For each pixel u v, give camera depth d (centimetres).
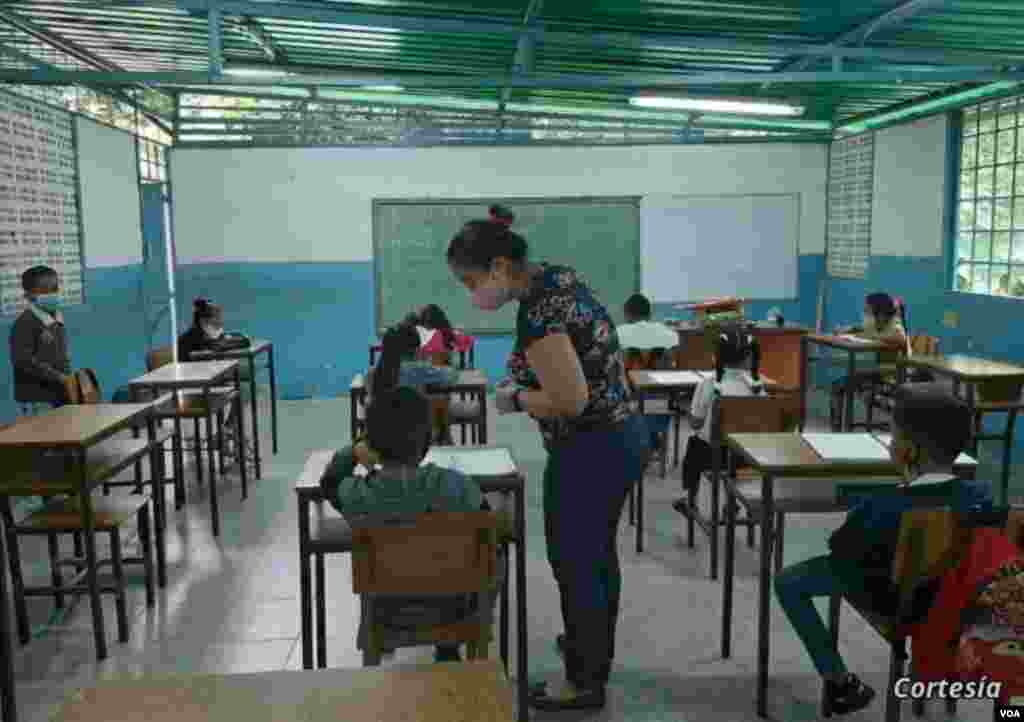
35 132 593
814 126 857
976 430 490
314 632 326
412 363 411
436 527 210
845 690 253
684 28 501
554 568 261
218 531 444
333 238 874
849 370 611
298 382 885
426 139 866
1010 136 625
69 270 642
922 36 498
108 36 634
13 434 306
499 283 237
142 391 488
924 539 193
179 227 866
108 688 123
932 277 711
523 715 256
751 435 290
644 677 290
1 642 260
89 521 308
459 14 506
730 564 301
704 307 733
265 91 787
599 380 243
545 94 743
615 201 880
